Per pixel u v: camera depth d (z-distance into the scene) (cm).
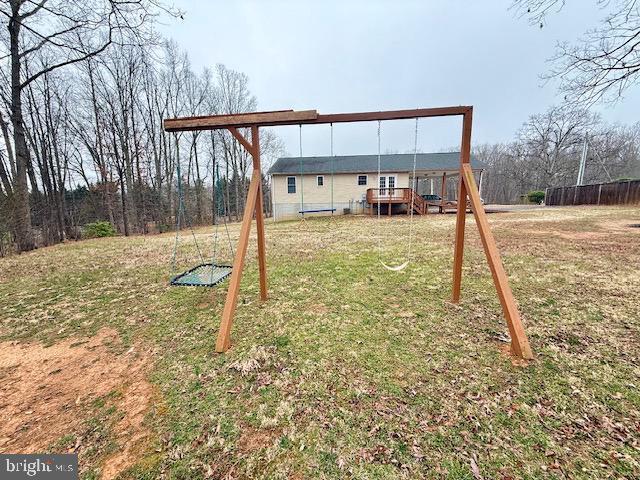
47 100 1567
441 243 714
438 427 166
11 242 842
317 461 148
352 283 425
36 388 219
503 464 142
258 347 259
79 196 1934
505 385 199
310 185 1841
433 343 256
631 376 203
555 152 2883
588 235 752
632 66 563
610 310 307
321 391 200
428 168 1728
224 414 183
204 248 769
